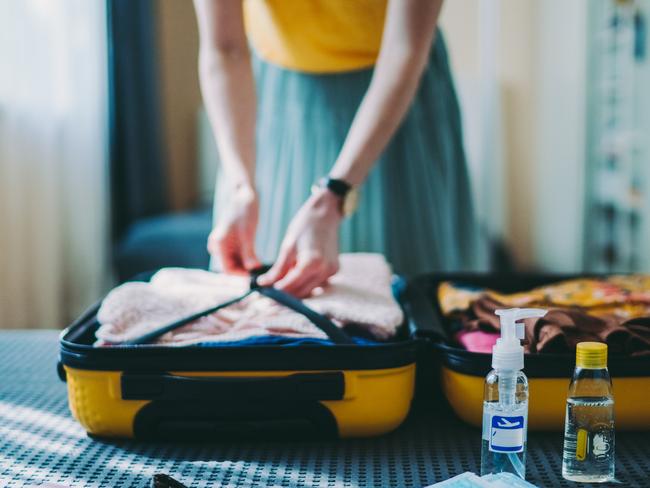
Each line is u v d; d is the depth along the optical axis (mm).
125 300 973
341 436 877
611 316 969
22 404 983
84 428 893
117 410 864
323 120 1397
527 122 3141
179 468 804
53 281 2986
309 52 1356
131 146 3369
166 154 3805
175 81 4066
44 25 2918
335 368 851
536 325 907
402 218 1414
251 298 1029
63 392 1026
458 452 838
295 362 850
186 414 861
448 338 1015
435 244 1430
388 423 875
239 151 1263
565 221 2693
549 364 852
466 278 1280
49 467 806
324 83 1391
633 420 874
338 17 1311
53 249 2984
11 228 2836
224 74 1287
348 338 903
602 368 741
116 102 3348
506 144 3180
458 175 1472
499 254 3236
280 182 1441
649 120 2107
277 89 1423
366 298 1038
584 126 2490
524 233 3223
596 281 1190
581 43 2465
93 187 3148
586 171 2514
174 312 977
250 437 873
